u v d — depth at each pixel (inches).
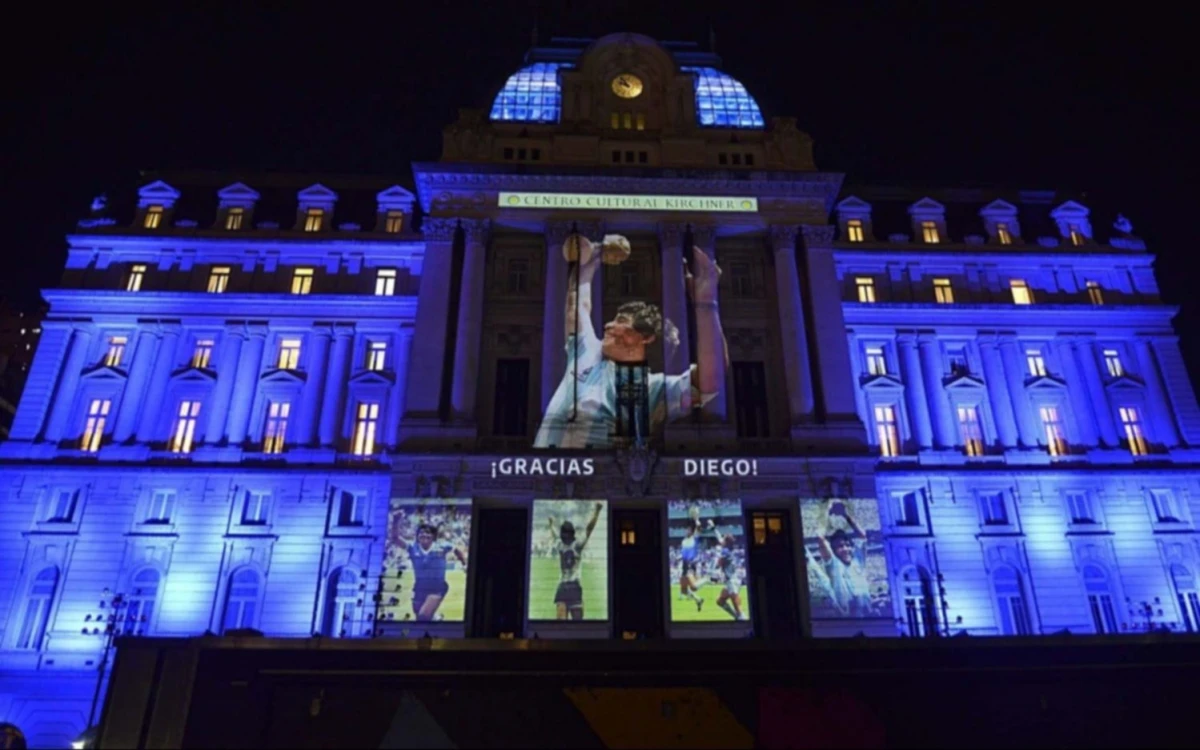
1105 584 2170.3
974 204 2640.3
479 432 2058.3
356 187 2588.6
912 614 2128.4
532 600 1847.9
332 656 1252.5
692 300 2193.7
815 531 1926.7
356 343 2325.3
